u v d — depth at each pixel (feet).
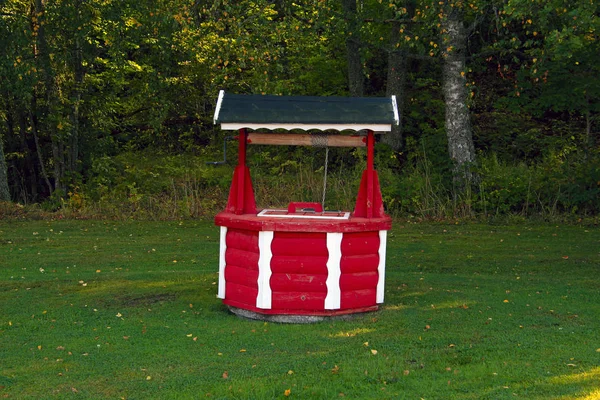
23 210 52.03
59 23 55.57
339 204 51.85
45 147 66.49
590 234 43.32
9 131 65.36
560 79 58.85
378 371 18.45
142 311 25.03
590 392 16.72
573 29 39.50
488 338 21.35
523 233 43.93
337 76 68.39
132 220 50.26
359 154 58.39
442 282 30.09
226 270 24.40
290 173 60.08
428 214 50.65
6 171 61.57
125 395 16.93
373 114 23.13
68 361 19.44
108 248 39.32
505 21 45.01
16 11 55.11
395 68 62.44
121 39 57.82
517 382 17.54
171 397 16.79
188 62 65.16
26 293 27.96
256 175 57.82
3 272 32.60
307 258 23.04
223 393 16.97
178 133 73.77
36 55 55.52
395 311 24.73
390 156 59.88
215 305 25.93
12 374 18.37
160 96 65.41
